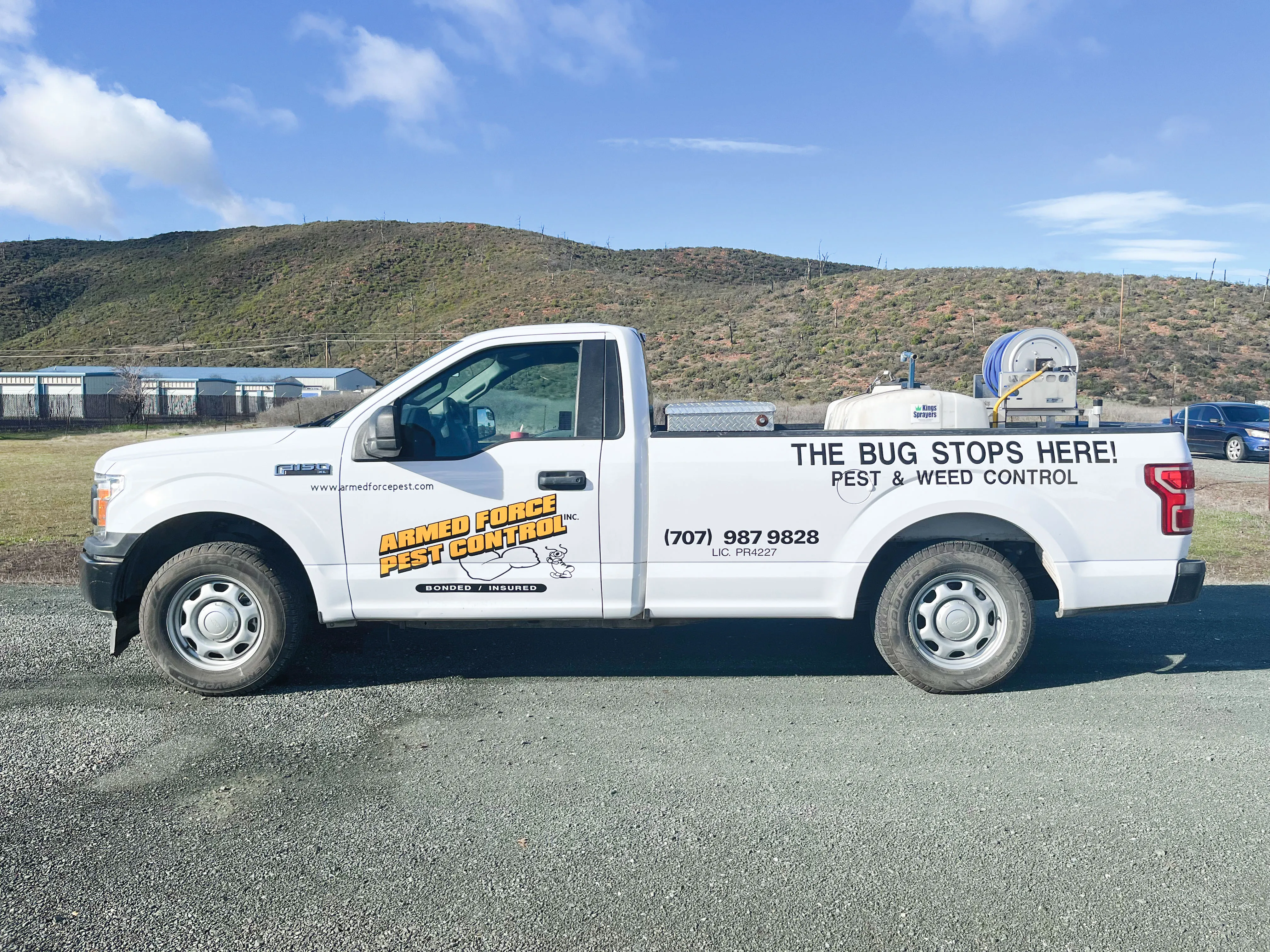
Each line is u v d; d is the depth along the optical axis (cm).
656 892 304
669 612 504
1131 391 3572
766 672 544
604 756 418
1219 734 445
